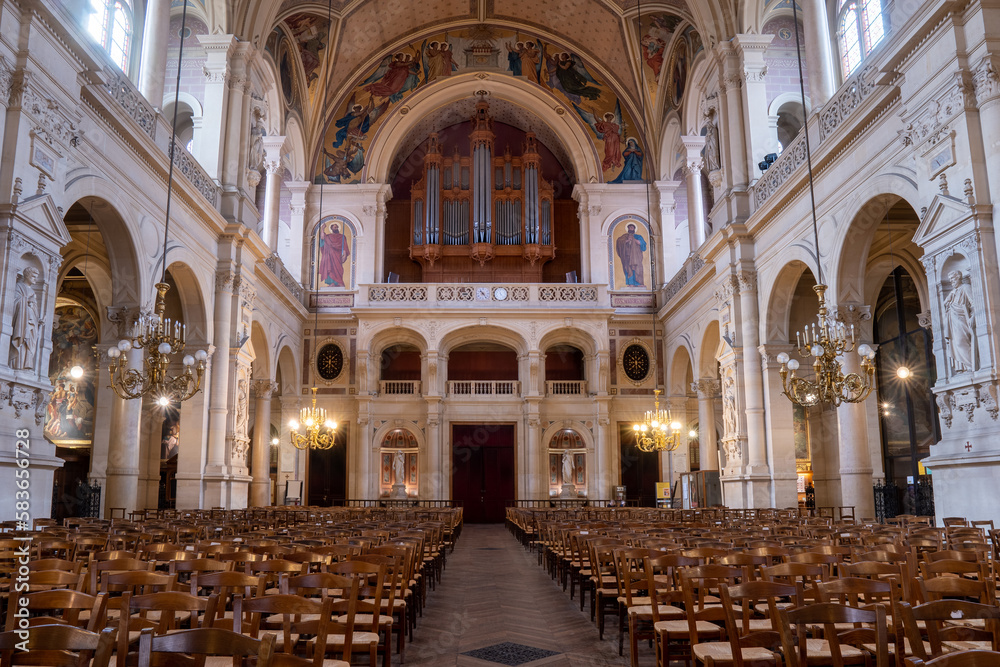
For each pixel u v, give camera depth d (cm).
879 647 357
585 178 3183
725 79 2130
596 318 2977
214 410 1895
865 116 1417
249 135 2144
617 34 2900
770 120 2250
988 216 1091
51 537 841
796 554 652
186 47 2184
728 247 2064
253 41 2139
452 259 3272
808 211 1688
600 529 1154
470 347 3266
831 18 1909
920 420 2092
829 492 2225
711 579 579
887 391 2266
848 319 1551
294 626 549
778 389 1902
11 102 1109
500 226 3247
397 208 3397
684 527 1209
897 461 2208
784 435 1881
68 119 1245
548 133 3362
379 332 2959
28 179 1135
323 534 977
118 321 1532
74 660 325
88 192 1319
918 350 2105
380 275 3066
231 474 1903
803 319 2200
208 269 1920
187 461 1830
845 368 1555
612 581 850
